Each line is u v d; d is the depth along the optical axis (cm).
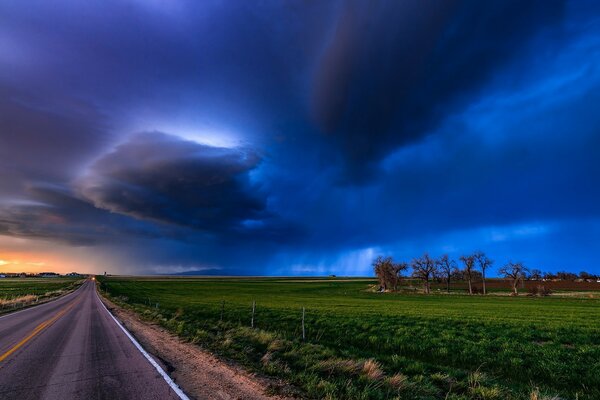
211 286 11769
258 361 1075
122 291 7906
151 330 1788
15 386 799
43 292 7719
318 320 2608
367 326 2284
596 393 1013
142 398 715
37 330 1786
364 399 727
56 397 724
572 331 2130
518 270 8138
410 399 776
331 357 1172
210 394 742
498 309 3847
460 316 3000
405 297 6769
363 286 12475
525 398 860
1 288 9869
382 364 1184
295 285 13225
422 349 1592
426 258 9512
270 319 2711
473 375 1025
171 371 929
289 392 761
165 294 7044
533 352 1503
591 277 12725
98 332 1709
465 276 9275
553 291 8938
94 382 827
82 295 6072
